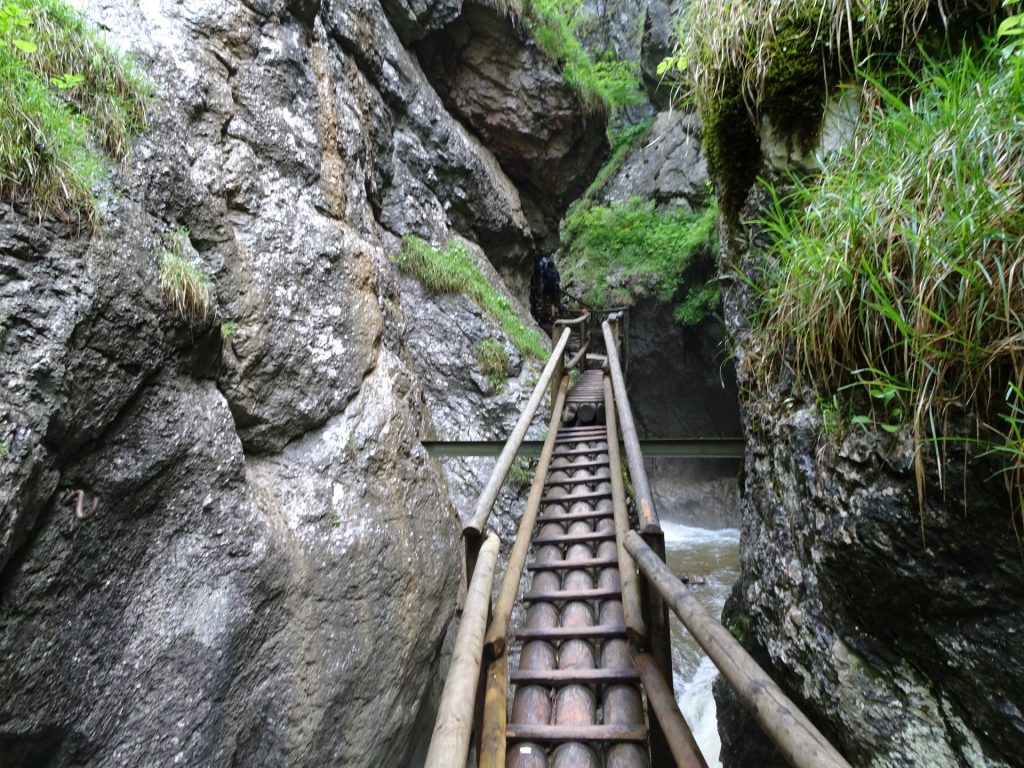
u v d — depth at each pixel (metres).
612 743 2.08
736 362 2.79
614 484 3.92
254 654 2.87
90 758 2.18
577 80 10.27
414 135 8.01
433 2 8.09
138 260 2.59
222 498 2.89
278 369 3.59
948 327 1.37
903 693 1.57
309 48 5.00
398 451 4.35
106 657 2.27
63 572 2.15
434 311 7.19
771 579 2.23
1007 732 1.28
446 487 5.47
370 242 5.29
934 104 1.71
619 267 17.03
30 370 2.02
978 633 1.33
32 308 2.08
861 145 1.98
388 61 7.44
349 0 6.54
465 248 8.49
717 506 14.33
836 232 1.76
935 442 1.31
